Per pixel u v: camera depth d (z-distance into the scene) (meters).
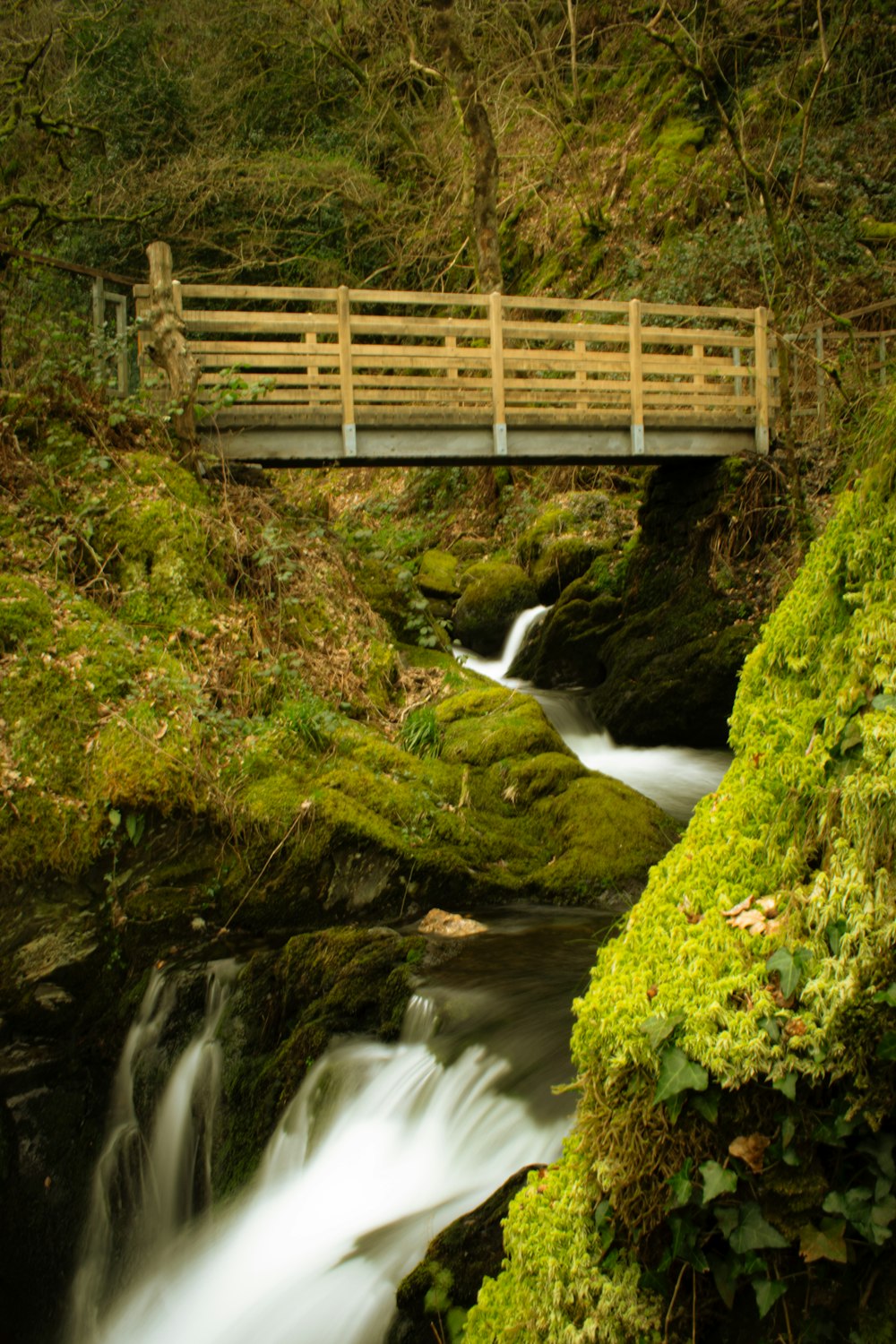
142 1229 4.91
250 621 7.17
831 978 1.92
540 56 20.16
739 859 2.24
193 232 19.67
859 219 13.81
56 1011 5.55
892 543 2.23
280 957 5.04
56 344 8.27
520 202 20.11
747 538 10.18
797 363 11.02
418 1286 2.72
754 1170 1.88
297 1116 4.26
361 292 9.08
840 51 14.78
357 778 6.25
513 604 13.17
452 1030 4.12
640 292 15.44
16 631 6.20
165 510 7.16
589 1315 2.01
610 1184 2.02
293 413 8.88
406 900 5.84
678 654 10.13
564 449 10.03
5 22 18.39
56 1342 4.88
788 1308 1.87
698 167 16.42
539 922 5.55
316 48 20.44
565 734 10.38
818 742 2.26
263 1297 3.51
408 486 17.61
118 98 20.25
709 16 16.34
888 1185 1.82
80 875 5.66
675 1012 2.01
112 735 5.91
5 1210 5.18
